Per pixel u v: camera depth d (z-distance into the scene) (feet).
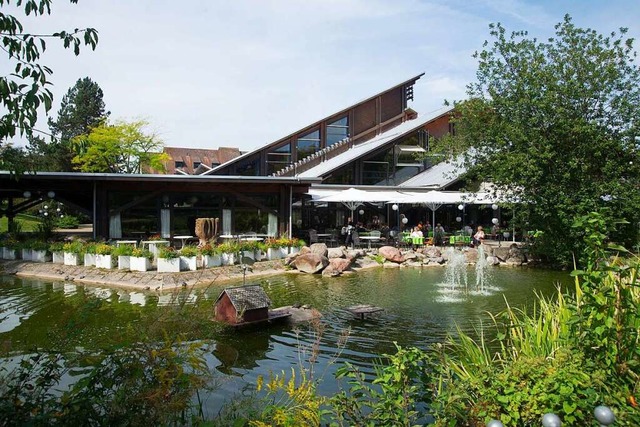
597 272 13.51
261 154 129.08
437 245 95.45
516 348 18.06
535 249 77.92
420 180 122.11
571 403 11.64
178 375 12.26
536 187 74.28
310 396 14.03
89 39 13.23
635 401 11.97
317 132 135.85
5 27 11.92
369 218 117.19
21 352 18.47
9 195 80.07
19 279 57.31
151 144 162.71
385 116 148.25
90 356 12.87
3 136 12.25
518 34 81.25
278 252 73.05
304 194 91.66
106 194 73.61
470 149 90.99
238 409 15.07
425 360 13.43
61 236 84.43
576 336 14.03
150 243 67.62
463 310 42.11
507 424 11.90
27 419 11.37
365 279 61.16
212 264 62.54
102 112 207.00
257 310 35.12
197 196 79.00
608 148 73.92
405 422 11.83
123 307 41.24
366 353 29.63
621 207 67.31
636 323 13.82
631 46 75.97
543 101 72.90
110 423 11.48
